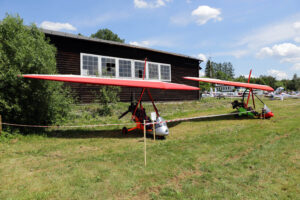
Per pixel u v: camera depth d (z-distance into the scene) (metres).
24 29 6.54
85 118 8.90
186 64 16.72
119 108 10.93
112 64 12.13
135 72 13.18
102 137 6.37
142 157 4.21
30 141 5.74
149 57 14.03
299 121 7.81
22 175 3.38
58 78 5.62
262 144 4.91
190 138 5.84
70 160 4.11
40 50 6.52
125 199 2.58
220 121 8.85
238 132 6.36
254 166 3.58
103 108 9.88
